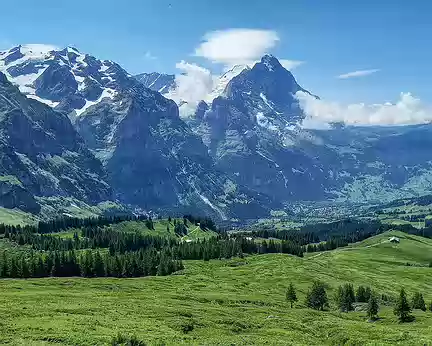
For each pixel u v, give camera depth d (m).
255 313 123.44
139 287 179.25
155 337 78.56
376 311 151.00
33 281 182.00
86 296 130.50
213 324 101.56
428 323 138.25
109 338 72.62
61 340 70.50
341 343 97.75
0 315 85.00
